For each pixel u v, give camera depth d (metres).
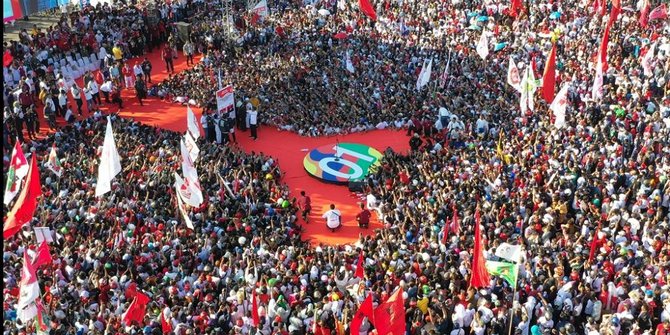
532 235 25.22
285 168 35.84
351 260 23.78
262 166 33.56
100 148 31.73
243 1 57.88
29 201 20.92
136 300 19.84
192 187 25.66
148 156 31.94
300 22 53.28
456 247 24.27
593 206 26.95
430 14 55.22
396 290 18.89
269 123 40.28
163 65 48.38
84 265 23.14
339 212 30.86
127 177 29.52
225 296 21.59
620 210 26.23
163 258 23.58
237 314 20.91
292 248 24.94
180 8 53.53
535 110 37.91
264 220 28.09
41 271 22.36
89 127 35.41
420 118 38.03
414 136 36.38
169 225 26.25
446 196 27.97
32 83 39.12
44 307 20.09
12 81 38.56
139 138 34.09
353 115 39.66
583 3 55.50
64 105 38.00
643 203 27.28
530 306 20.69
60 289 21.61
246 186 30.33
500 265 20.67
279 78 42.59
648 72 41.25
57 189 28.25
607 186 28.75
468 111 38.03
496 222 25.89
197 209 27.66
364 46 48.34
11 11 49.34
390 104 40.38
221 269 22.98
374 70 44.12
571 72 43.03
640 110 36.44
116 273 23.00
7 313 20.41
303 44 48.34
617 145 32.16
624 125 34.56
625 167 30.62
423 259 23.23
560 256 23.44
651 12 50.00
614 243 24.53
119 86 41.81
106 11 49.97
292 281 22.25
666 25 49.75
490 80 42.47
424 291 21.39
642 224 26.03
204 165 31.41
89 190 28.36
